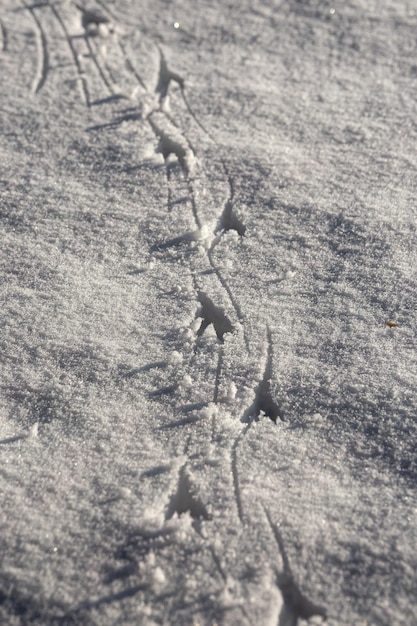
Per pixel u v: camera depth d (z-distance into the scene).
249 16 2.35
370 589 1.49
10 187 1.96
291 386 1.67
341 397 1.65
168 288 1.80
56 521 1.55
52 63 2.22
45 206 1.93
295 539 1.52
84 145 2.04
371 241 1.85
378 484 1.57
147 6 2.38
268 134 2.05
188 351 1.72
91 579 1.50
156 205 1.93
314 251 1.84
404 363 1.68
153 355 1.71
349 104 2.11
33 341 1.73
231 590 1.49
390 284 1.79
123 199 1.94
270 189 1.94
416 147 2.01
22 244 1.87
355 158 2.00
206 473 1.58
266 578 1.50
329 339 1.72
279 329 1.74
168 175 1.98
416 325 1.73
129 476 1.58
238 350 1.71
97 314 1.77
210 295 1.79
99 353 1.72
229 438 1.62
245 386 1.67
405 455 1.59
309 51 2.25
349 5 2.37
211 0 2.39
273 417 1.65
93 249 1.86
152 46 2.26
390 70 2.19
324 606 1.48
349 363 1.69
